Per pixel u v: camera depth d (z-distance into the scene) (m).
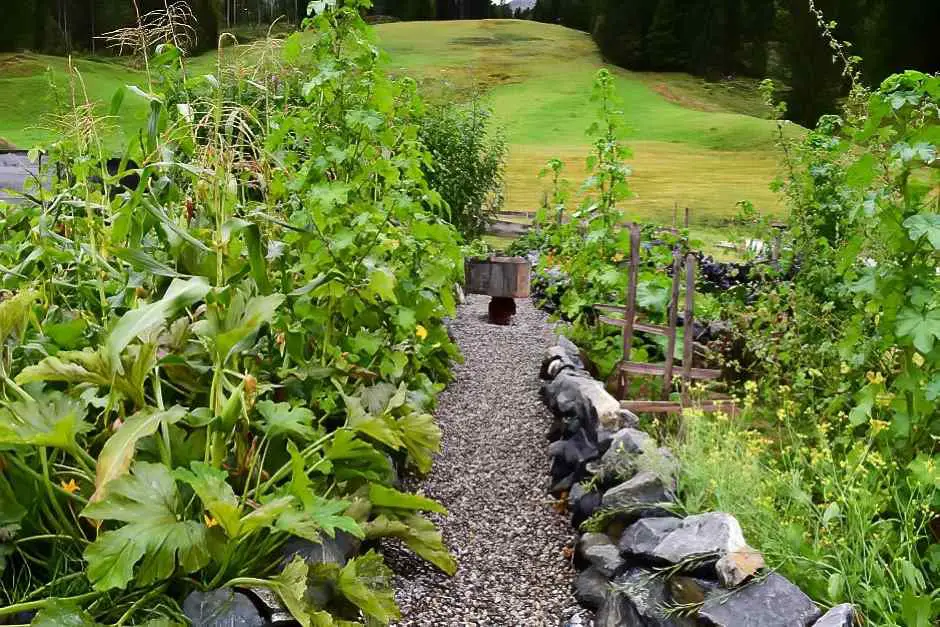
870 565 2.33
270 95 4.04
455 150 8.68
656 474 2.96
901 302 2.80
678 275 4.22
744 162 24.62
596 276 5.13
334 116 3.85
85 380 2.27
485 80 43.97
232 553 2.24
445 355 5.39
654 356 4.98
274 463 2.72
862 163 2.92
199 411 2.35
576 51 52.97
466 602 2.86
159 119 2.88
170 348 2.63
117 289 2.96
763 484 2.79
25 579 2.22
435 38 56.28
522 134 30.84
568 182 7.18
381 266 3.68
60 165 4.01
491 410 4.88
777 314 4.60
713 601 2.23
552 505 3.63
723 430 3.51
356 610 2.48
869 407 2.94
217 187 2.75
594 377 5.11
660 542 2.55
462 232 8.84
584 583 2.84
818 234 4.82
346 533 2.74
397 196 4.21
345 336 3.56
